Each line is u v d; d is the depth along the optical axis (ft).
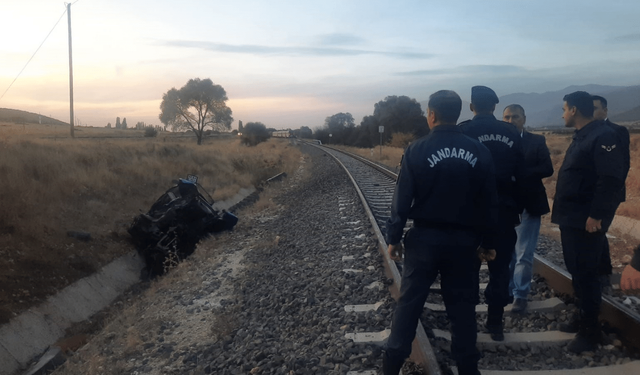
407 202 11.12
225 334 17.99
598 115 16.94
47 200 36.45
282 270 25.88
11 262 26.48
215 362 15.67
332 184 67.05
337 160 111.24
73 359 19.27
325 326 17.12
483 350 14.71
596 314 14.07
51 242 30.58
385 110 252.42
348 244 29.32
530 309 17.38
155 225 35.42
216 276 27.07
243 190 67.62
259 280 24.67
